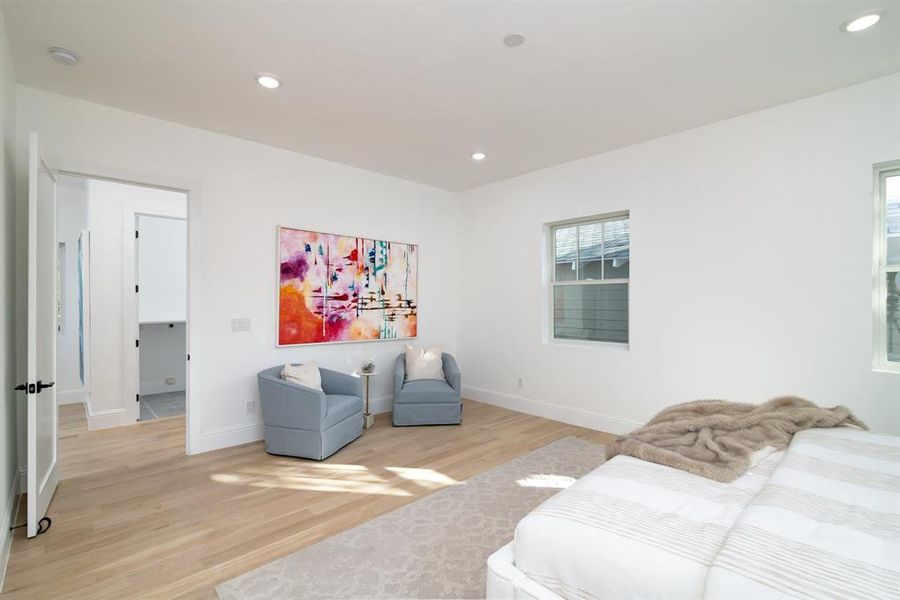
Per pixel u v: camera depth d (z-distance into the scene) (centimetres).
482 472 306
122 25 215
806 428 197
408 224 503
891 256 276
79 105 296
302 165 409
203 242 350
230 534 223
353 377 391
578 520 125
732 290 329
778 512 116
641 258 380
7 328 233
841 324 284
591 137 367
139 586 182
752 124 319
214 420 354
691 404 228
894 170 275
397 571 192
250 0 196
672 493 141
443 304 543
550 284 468
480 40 228
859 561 95
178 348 593
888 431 267
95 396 406
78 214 521
